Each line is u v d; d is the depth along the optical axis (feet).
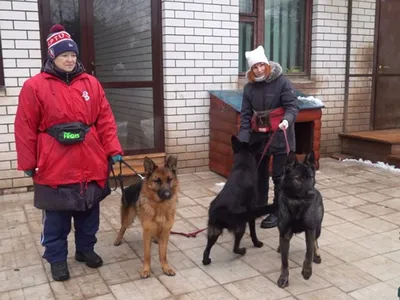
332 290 10.43
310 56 24.61
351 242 13.29
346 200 17.37
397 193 18.26
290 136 14.03
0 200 17.33
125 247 13.01
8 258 12.20
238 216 11.18
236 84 21.90
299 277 11.07
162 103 20.86
